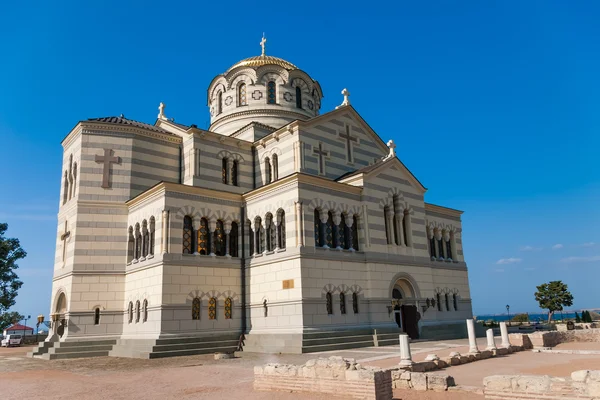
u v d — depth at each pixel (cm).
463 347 3166
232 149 4128
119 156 3872
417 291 4003
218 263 3525
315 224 3488
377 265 3725
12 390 1992
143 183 3912
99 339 3506
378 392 1482
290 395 1614
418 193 4288
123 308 3638
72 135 3997
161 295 3191
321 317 3253
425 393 1683
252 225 3697
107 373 2430
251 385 1856
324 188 3559
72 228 3700
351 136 4297
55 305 3794
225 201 3719
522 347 3044
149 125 4359
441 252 4725
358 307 3531
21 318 5991
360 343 3319
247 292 3588
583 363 2342
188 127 4100
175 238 3359
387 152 4588
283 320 3269
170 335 3153
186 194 3494
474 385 1791
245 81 4831
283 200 3475
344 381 1548
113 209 3775
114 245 3719
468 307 4731
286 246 3378
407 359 2055
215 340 3325
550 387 1380
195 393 1753
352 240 3681
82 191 3731
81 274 3581
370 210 3816
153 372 2380
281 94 4809
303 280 3219
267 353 3144
